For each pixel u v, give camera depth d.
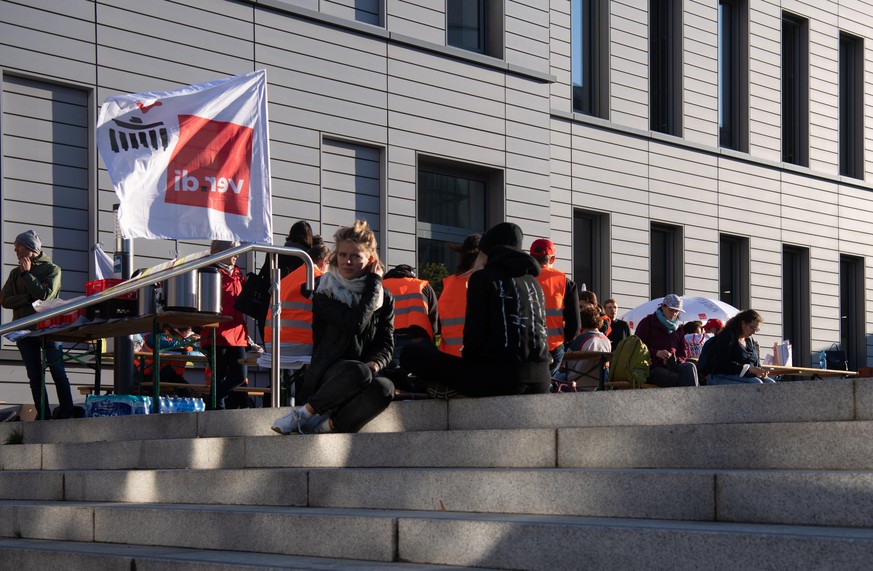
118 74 13.84
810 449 5.20
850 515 4.51
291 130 15.25
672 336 11.87
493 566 4.84
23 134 13.19
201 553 5.72
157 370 9.45
